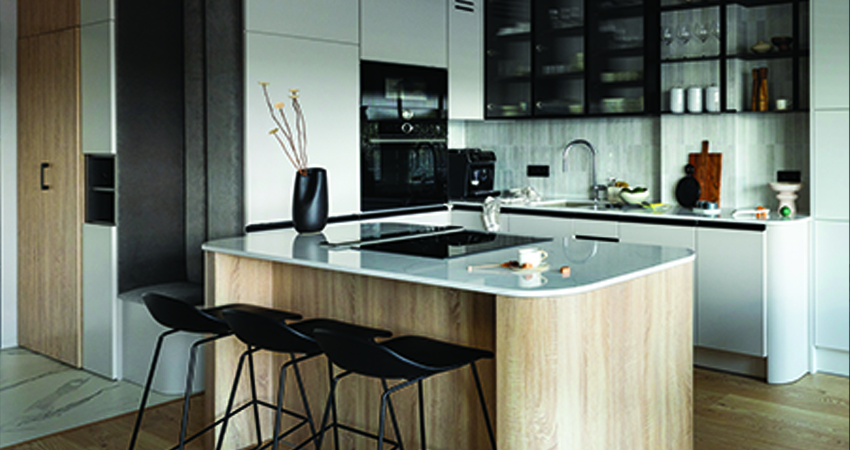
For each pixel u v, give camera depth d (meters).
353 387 3.30
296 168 4.64
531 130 6.07
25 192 5.04
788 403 3.98
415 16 5.30
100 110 4.41
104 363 4.55
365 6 4.96
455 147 6.34
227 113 4.39
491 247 3.20
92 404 4.10
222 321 2.89
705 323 4.52
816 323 4.44
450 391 2.98
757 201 4.94
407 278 2.58
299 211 3.69
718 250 4.43
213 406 3.42
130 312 4.42
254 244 3.41
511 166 6.23
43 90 4.79
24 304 5.16
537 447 2.44
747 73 4.89
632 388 2.76
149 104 4.54
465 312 2.87
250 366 3.25
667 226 4.64
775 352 4.30
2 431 3.71
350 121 4.92
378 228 3.96
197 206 4.67
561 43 5.50
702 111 4.91
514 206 5.44
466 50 5.74
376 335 2.80
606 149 5.65
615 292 2.65
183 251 4.79
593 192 5.75
